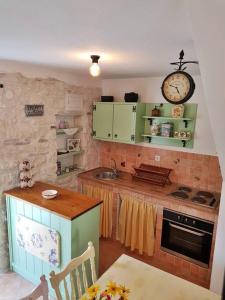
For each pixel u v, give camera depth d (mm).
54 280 1470
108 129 3705
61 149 3678
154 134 3424
